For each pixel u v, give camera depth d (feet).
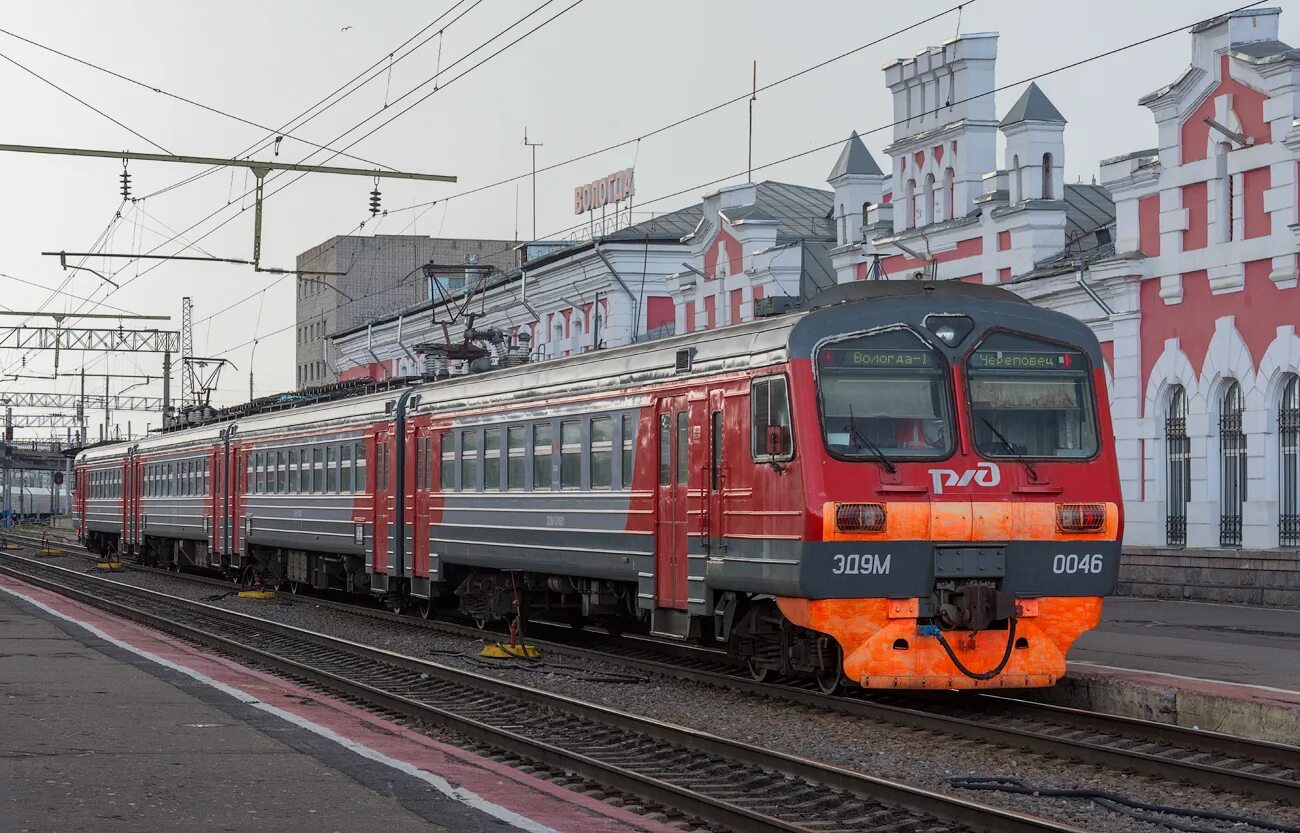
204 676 51.37
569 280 150.41
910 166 110.52
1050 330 48.93
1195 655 55.67
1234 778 35.35
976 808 31.76
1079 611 48.34
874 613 46.52
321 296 318.65
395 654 63.16
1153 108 89.56
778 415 48.08
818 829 32.24
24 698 45.03
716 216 128.88
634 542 57.98
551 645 68.39
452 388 76.28
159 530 133.90
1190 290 87.10
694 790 36.17
